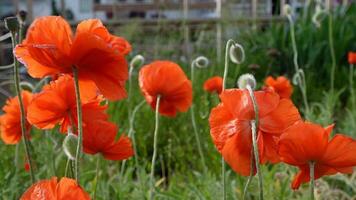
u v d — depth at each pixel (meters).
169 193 1.66
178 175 2.17
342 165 1.01
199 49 4.51
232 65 3.93
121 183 1.86
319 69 4.32
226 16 4.57
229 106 1.03
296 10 5.27
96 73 1.01
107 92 1.02
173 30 4.77
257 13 5.30
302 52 4.36
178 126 2.77
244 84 1.21
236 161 1.03
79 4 6.55
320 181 2.01
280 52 4.37
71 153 1.07
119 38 1.14
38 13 5.58
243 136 1.02
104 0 6.91
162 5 4.99
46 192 0.92
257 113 1.00
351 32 4.42
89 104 1.22
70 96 1.18
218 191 1.69
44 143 2.02
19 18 1.33
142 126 2.77
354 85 3.83
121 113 2.93
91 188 1.68
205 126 2.62
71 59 0.99
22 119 1.27
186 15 5.02
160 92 1.54
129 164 2.22
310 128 1.00
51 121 1.20
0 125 1.58
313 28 4.39
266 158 1.04
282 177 1.97
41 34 0.98
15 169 1.73
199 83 3.60
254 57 4.28
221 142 1.03
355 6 4.79
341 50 4.32
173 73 1.55
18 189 1.72
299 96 3.77
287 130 1.00
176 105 1.57
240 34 4.59
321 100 3.61
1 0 5.46
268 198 1.76
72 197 0.91
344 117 3.14
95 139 1.22
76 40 0.97
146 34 4.82
